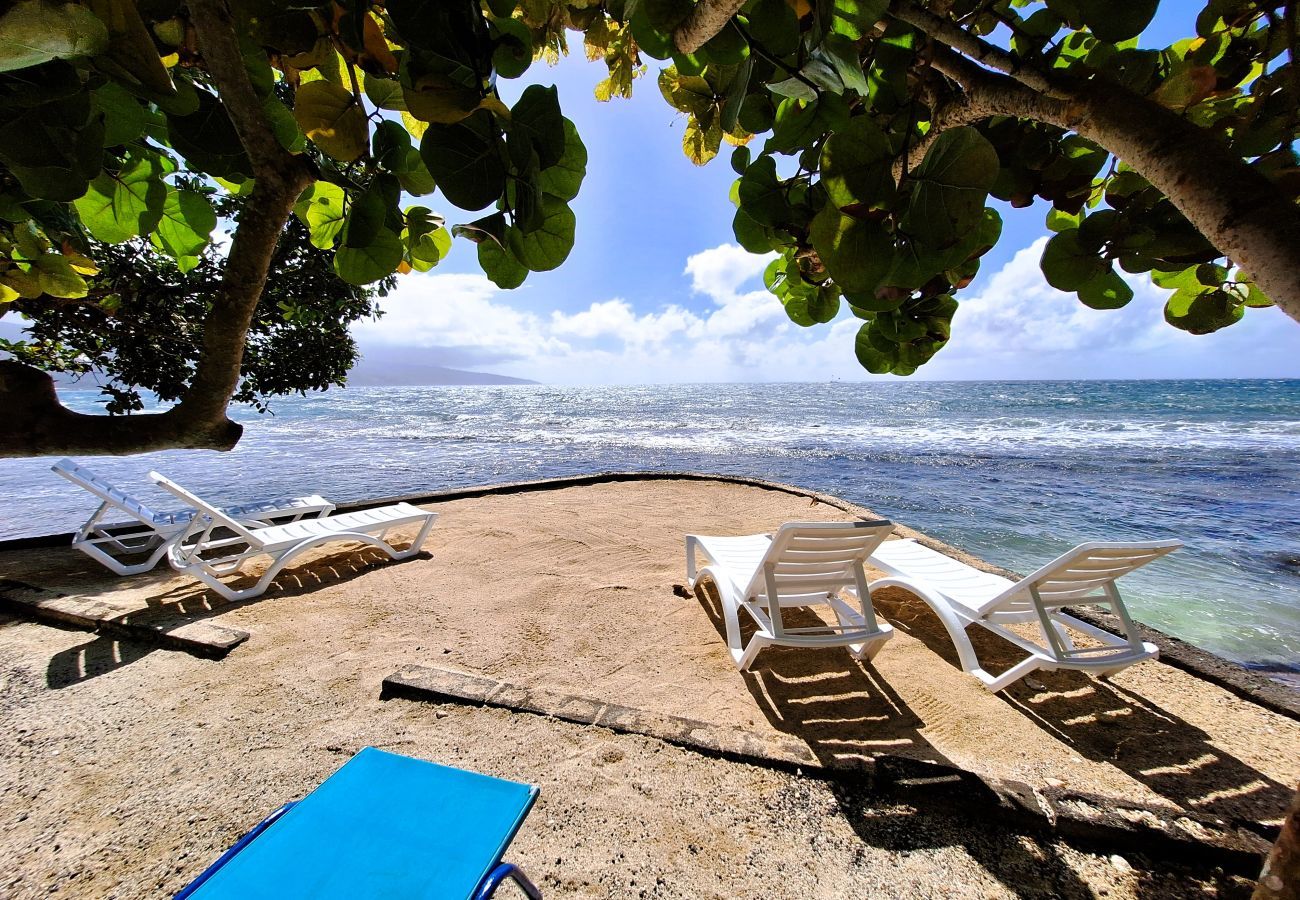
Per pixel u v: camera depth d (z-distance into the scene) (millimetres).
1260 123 1038
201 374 682
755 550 4086
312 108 799
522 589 4402
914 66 1003
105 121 750
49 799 2201
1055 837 2021
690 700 2908
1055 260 1124
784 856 1956
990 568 4441
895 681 3121
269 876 1237
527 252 836
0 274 1176
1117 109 683
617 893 1821
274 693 2912
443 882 1240
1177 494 12039
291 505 5730
